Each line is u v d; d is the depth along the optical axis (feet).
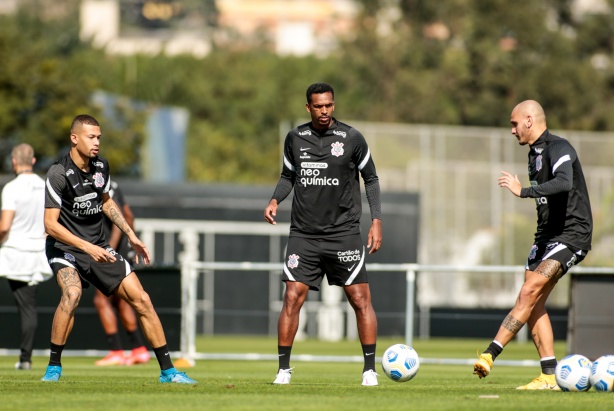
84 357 195.21
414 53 620.90
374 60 620.08
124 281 108.06
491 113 595.88
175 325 177.06
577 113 597.11
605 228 371.56
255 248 305.73
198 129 619.26
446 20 631.56
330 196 107.76
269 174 613.93
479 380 132.46
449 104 606.96
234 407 86.58
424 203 370.12
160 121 485.56
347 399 93.40
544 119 112.27
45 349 190.49
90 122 107.86
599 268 167.32
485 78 602.85
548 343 112.98
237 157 614.75
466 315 224.94
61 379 118.32
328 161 107.24
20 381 112.27
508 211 371.97
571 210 110.52
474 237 369.71
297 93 655.35
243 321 301.84
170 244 303.48
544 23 620.90
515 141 372.38
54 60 457.68
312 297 302.66
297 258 108.78
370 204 109.60
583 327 168.66
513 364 178.91
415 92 604.90
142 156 474.08
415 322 272.72
